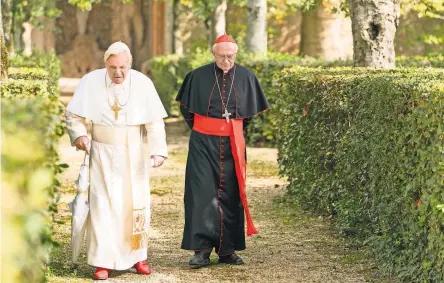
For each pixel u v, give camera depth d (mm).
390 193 10805
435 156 9297
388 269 10688
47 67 27609
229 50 11250
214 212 11281
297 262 11586
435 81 9969
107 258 10508
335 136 13352
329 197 13984
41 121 6855
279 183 18719
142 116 10805
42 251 6297
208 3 33188
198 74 11492
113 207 10594
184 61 32219
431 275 9531
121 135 10703
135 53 57531
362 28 16953
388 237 10906
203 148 11344
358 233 12570
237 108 11375
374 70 14562
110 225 10562
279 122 16906
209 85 11414
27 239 5340
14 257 4934
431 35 36312
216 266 11406
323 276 10836
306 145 15008
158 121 10883
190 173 11391
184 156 23359
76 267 11062
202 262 11266
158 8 51469
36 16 33906
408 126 10102
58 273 10812
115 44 10664
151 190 17969
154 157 10828
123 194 10656
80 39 58156
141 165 10812
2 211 4926
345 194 12992
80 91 10711
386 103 10930
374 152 11352
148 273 10898
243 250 12344
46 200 7016
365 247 12156
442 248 9172
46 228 6961
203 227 11258
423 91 9633
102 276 10531
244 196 11359
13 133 5711
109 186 10609
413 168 9992
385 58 16969
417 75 11250
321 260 11664
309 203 15016
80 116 10656
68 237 13008
